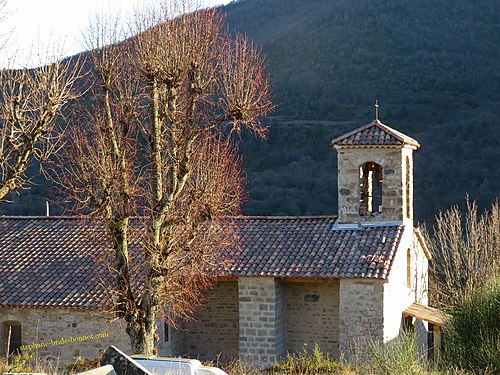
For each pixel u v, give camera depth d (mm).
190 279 24484
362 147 29500
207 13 22906
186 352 29844
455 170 68438
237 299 29422
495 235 42375
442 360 24922
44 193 51281
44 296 27906
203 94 22781
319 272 27047
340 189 29906
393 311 27875
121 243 21688
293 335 28719
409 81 101250
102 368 13648
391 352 20984
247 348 27828
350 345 26719
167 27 22047
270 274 27344
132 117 22234
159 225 21578
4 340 28328
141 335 21531
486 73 99375
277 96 100812
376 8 120375
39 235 31906
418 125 86062
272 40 117688
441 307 41000
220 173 22688
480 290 27172
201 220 21859
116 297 24375
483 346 23375
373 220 29562
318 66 108500
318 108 96000
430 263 46906
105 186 21406
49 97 20406
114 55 22109
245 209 61594
